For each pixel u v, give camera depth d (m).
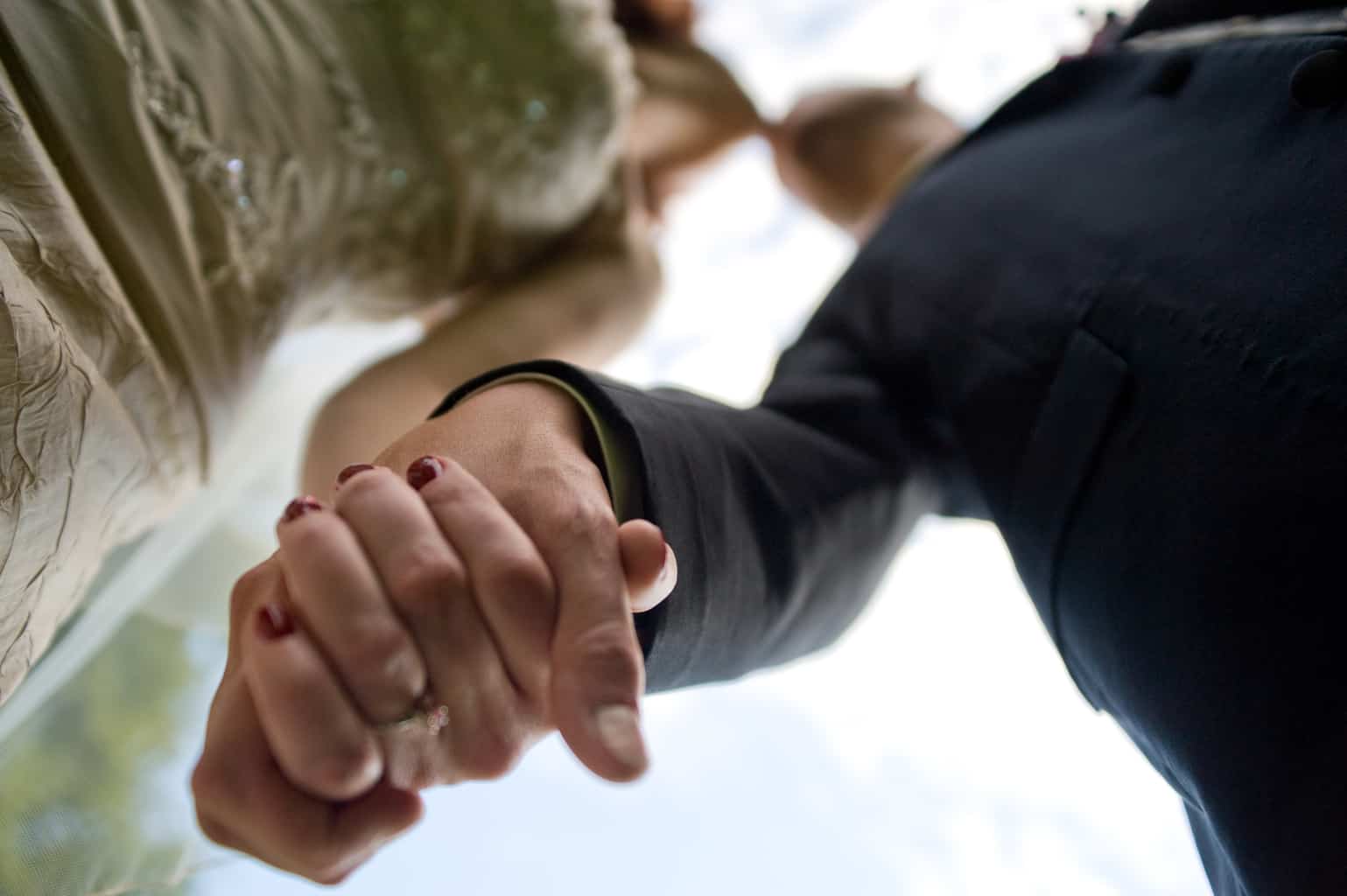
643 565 0.35
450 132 0.82
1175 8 0.66
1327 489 0.38
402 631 0.30
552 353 0.90
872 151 1.18
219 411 0.64
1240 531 0.40
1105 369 0.49
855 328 0.72
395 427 0.75
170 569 0.80
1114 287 0.50
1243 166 0.47
